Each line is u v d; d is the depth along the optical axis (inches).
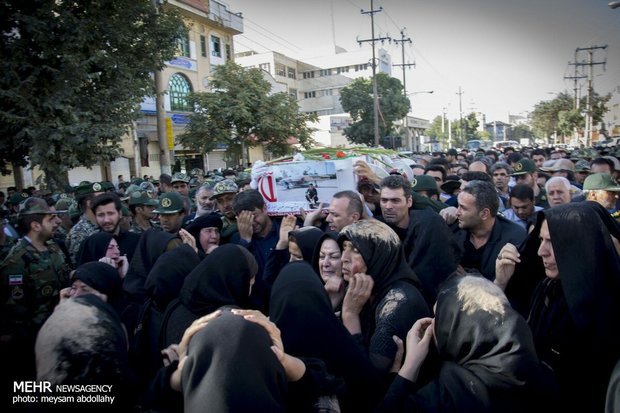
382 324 90.4
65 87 398.6
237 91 810.8
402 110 1448.1
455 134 3144.7
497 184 269.9
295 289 82.4
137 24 476.7
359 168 176.9
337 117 2011.6
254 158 1333.7
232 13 1304.1
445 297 71.7
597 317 76.3
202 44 1210.6
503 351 64.7
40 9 387.9
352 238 97.7
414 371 76.1
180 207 189.6
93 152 430.6
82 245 168.2
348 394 80.3
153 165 1058.1
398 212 147.0
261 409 55.2
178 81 1127.6
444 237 121.6
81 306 68.5
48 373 62.7
